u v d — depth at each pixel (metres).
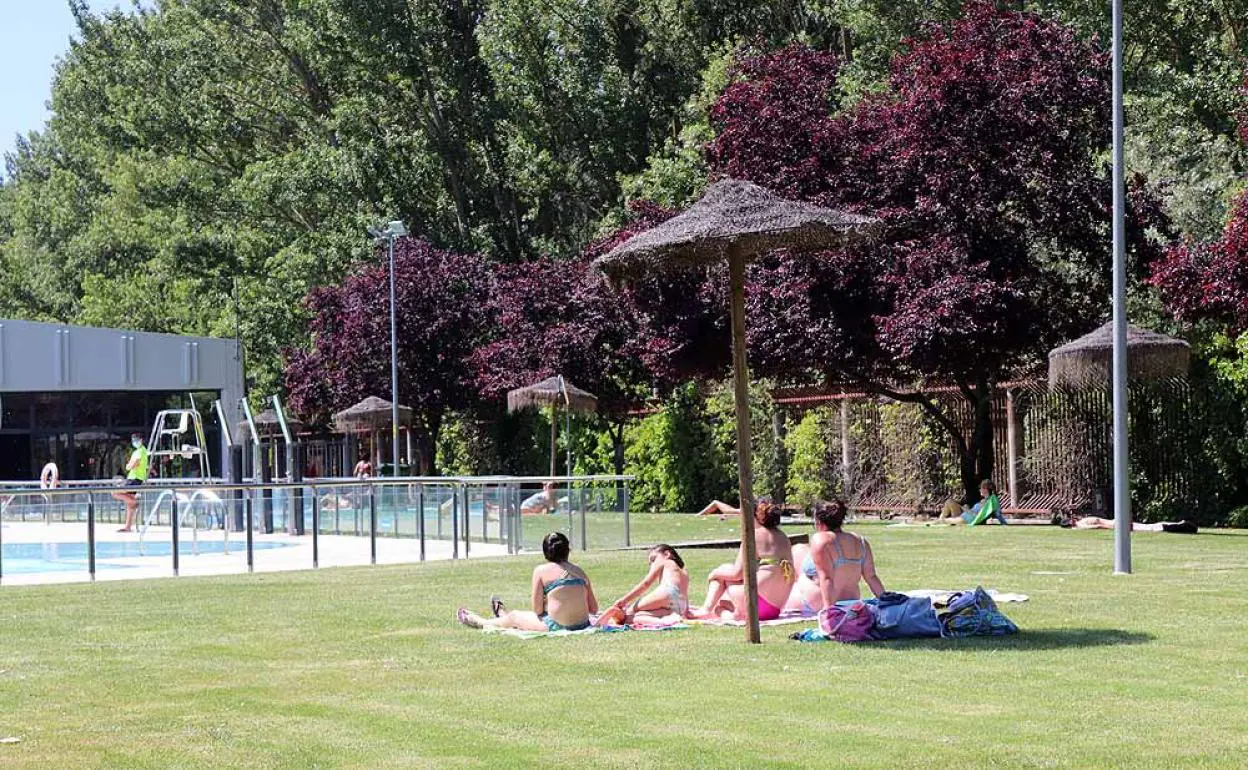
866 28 49.72
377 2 58.09
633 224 43.81
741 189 13.92
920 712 9.81
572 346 45.88
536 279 47.69
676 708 10.16
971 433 36.81
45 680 11.88
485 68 61.91
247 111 67.00
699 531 31.94
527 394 40.44
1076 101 32.91
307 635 14.48
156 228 68.50
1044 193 33.19
